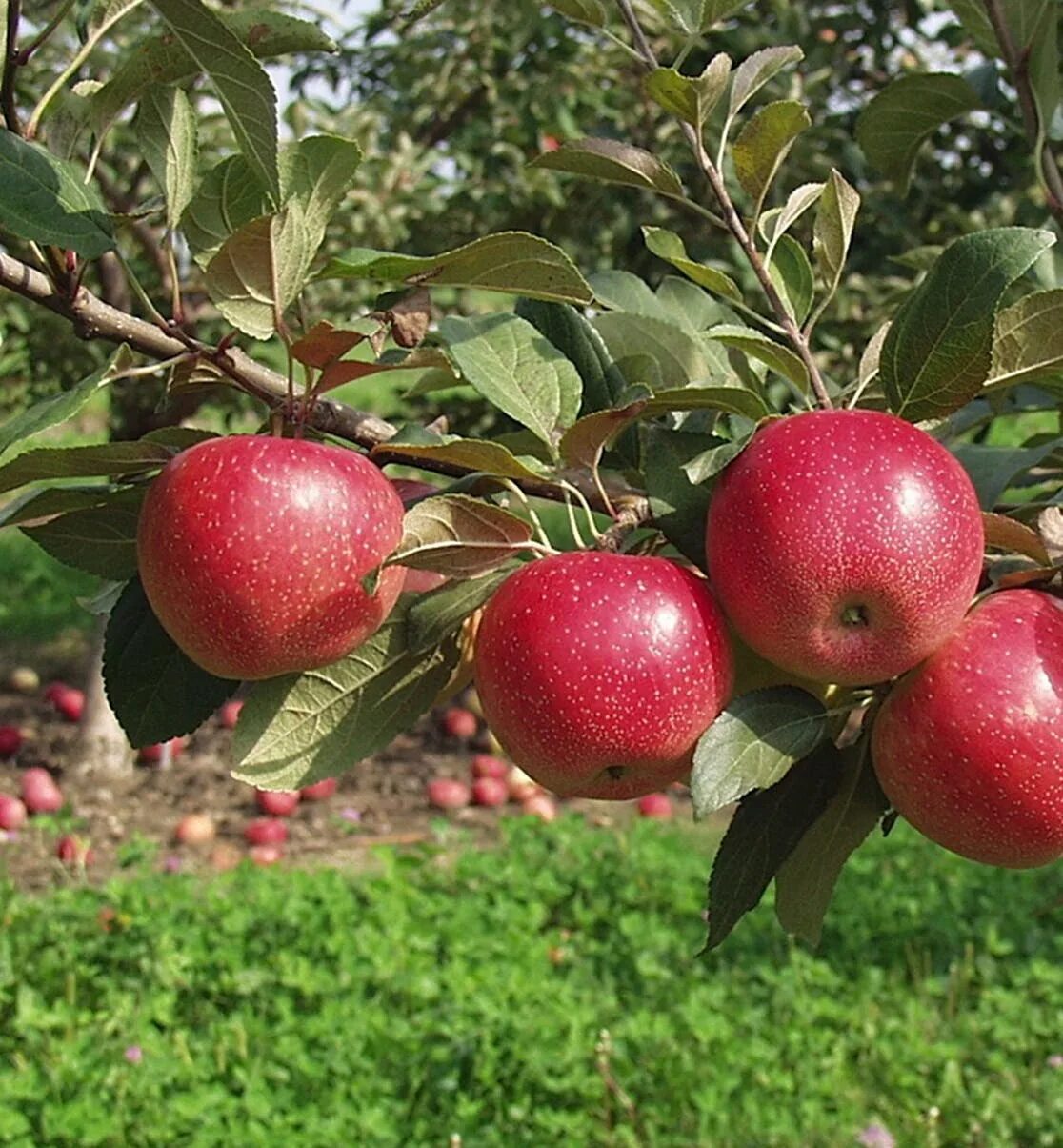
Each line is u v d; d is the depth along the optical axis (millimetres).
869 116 889
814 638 534
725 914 562
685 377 684
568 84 2486
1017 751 541
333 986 1856
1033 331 569
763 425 550
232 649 544
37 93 1556
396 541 548
